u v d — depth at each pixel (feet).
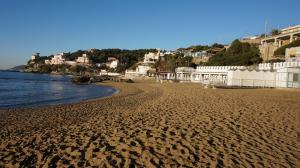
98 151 27.99
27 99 110.32
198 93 99.96
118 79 326.65
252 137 33.30
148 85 208.33
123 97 103.50
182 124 40.50
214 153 27.17
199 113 50.49
